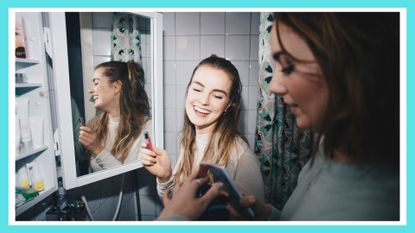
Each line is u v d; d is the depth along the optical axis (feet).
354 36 1.67
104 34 3.67
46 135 3.12
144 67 4.17
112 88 3.76
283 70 1.92
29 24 2.95
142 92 4.11
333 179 1.91
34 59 2.97
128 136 3.94
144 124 4.11
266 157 4.37
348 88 1.69
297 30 1.75
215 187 2.63
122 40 3.87
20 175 2.97
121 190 4.81
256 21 5.06
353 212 1.79
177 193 2.63
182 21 5.09
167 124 5.34
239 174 3.93
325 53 1.69
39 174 3.12
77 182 3.32
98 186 4.51
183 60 5.17
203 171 2.92
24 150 2.90
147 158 4.10
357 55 1.67
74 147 3.33
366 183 1.81
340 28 1.67
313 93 1.84
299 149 4.38
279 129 4.34
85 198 3.99
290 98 1.95
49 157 3.14
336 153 1.93
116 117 3.82
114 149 3.80
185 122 4.36
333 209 1.84
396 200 1.84
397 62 1.74
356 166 1.85
